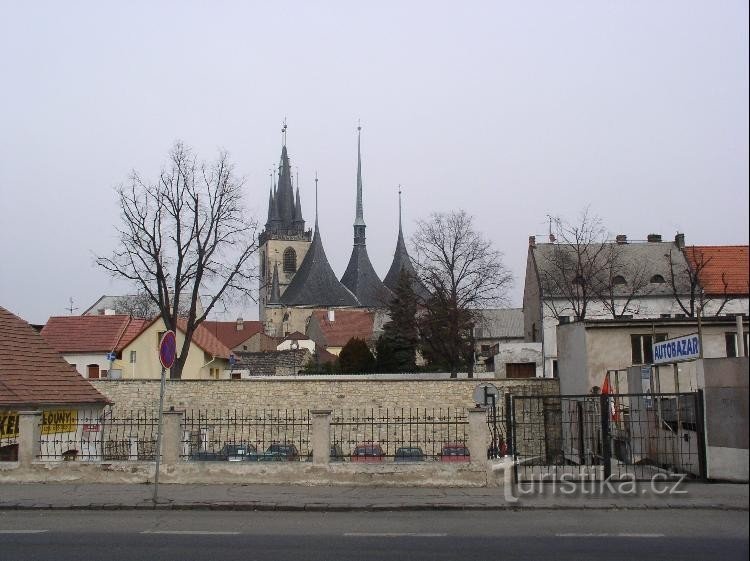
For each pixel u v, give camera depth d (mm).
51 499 16359
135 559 11000
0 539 12633
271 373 71750
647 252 69125
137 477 18391
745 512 14930
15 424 23484
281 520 14477
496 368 53750
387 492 17094
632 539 12258
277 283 140250
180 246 49312
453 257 62594
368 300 135750
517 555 11062
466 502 15820
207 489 17516
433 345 63594
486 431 18031
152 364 57281
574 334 34219
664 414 20547
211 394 40969
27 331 29094
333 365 74625
